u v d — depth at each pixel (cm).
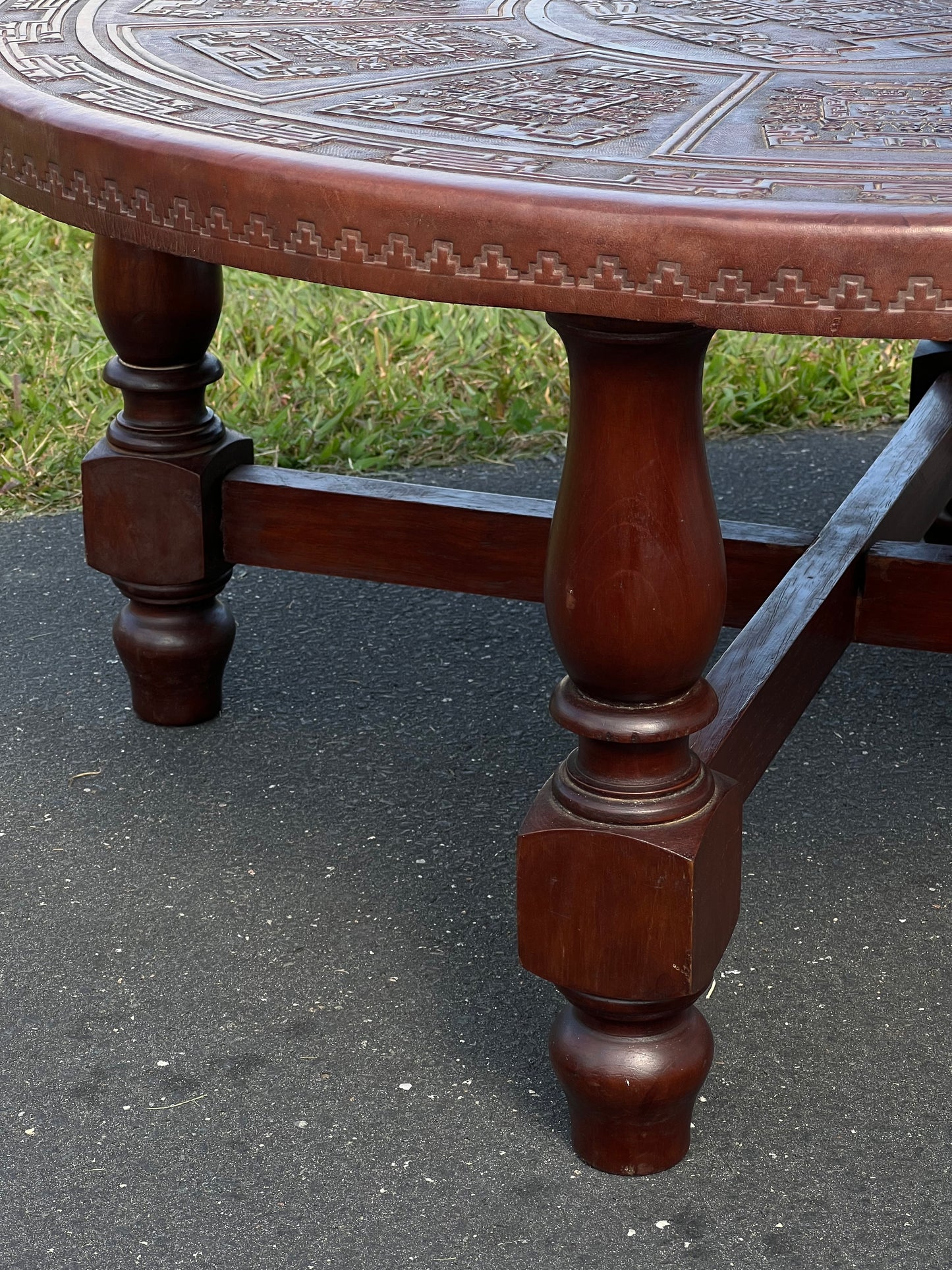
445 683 213
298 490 187
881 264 91
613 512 113
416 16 163
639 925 120
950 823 181
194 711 200
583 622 116
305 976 155
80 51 144
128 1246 123
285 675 215
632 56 144
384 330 325
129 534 187
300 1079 142
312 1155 133
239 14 163
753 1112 138
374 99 126
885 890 168
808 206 93
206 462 185
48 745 197
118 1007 151
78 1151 133
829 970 156
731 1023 149
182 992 153
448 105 124
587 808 120
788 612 154
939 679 214
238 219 106
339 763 193
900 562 167
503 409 301
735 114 121
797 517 262
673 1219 126
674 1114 129
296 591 239
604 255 95
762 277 93
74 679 213
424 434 291
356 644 224
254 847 176
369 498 185
